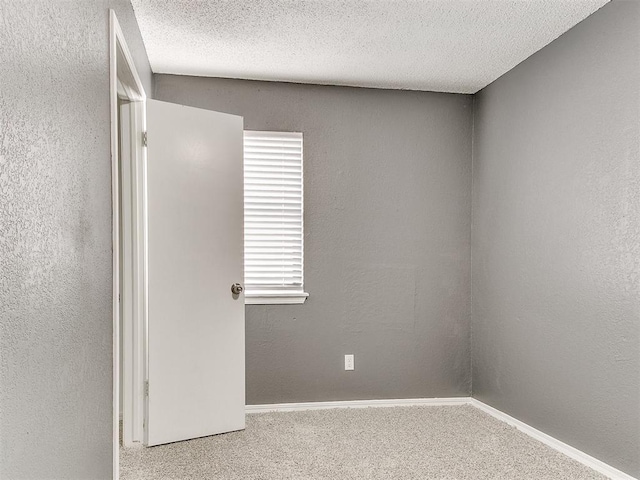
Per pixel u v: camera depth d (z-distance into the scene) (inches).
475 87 146.6
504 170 134.3
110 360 69.7
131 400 113.7
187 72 135.0
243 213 127.8
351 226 145.7
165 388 114.5
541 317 117.3
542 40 114.0
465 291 150.9
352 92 146.2
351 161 145.9
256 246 141.6
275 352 141.1
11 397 33.6
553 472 98.2
